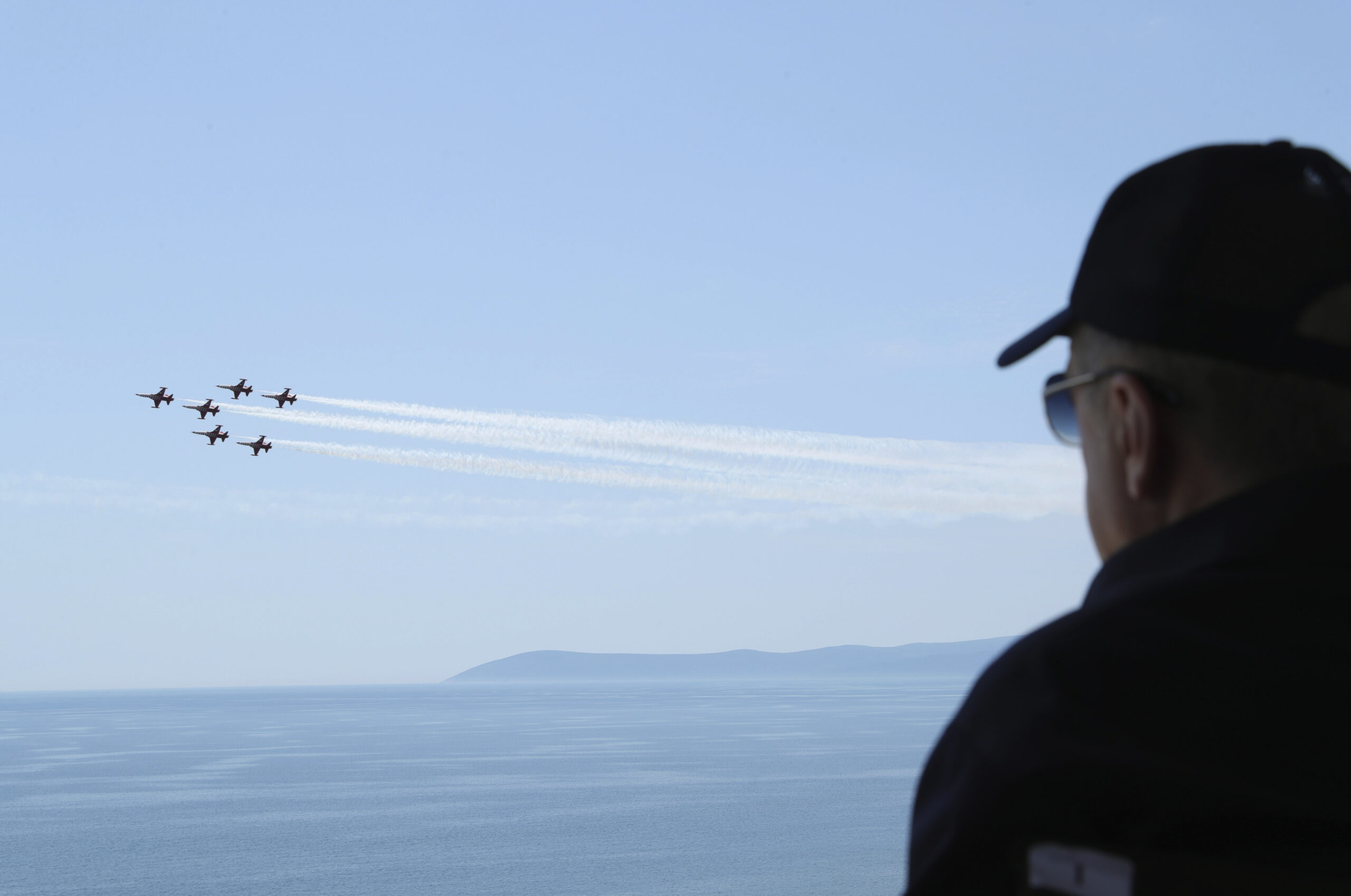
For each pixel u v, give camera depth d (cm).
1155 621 160
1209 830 140
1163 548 173
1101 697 155
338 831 17650
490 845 16100
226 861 15062
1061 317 200
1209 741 146
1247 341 163
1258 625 155
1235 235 169
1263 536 162
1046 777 149
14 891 13375
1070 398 201
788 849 15675
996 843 151
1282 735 145
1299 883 138
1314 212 170
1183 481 176
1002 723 162
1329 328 163
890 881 13362
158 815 19750
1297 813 138
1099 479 192
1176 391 174
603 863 14625
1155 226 177
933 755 178
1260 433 168
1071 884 144
